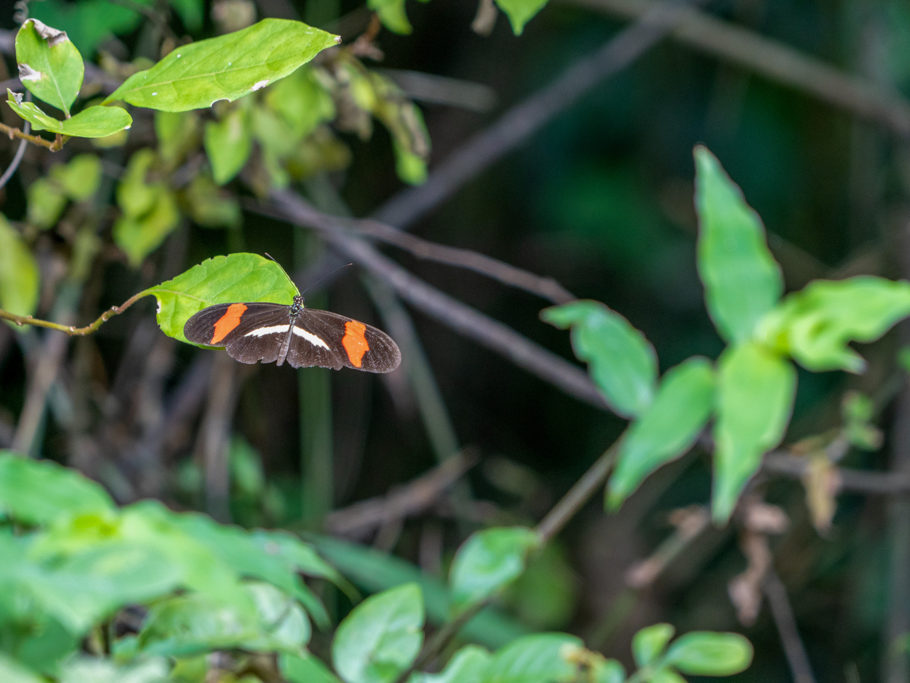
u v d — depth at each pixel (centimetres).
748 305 108
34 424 121
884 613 181
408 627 99
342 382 183
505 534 106
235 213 122
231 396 130
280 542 98
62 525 80
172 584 72
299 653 94
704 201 109
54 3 110
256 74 94
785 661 197
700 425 107
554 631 177
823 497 119
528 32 197
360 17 116
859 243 195
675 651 104
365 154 180
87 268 120
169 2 115
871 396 172
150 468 129
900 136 181
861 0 191
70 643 90
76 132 94
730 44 176
